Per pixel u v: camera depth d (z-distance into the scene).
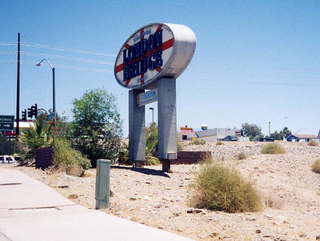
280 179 20.38
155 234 6.80
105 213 8.85
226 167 10.57
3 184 14.47
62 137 24.62
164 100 21.31
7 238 6.48
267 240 6.64
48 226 7.45
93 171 20.73
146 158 27.86
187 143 51.22
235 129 98.75
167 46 21.09
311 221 9.65
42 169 21.64
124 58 26.19
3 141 48.41
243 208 9.77
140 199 11.15
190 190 12.22
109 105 24.80
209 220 8.22
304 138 109.94
